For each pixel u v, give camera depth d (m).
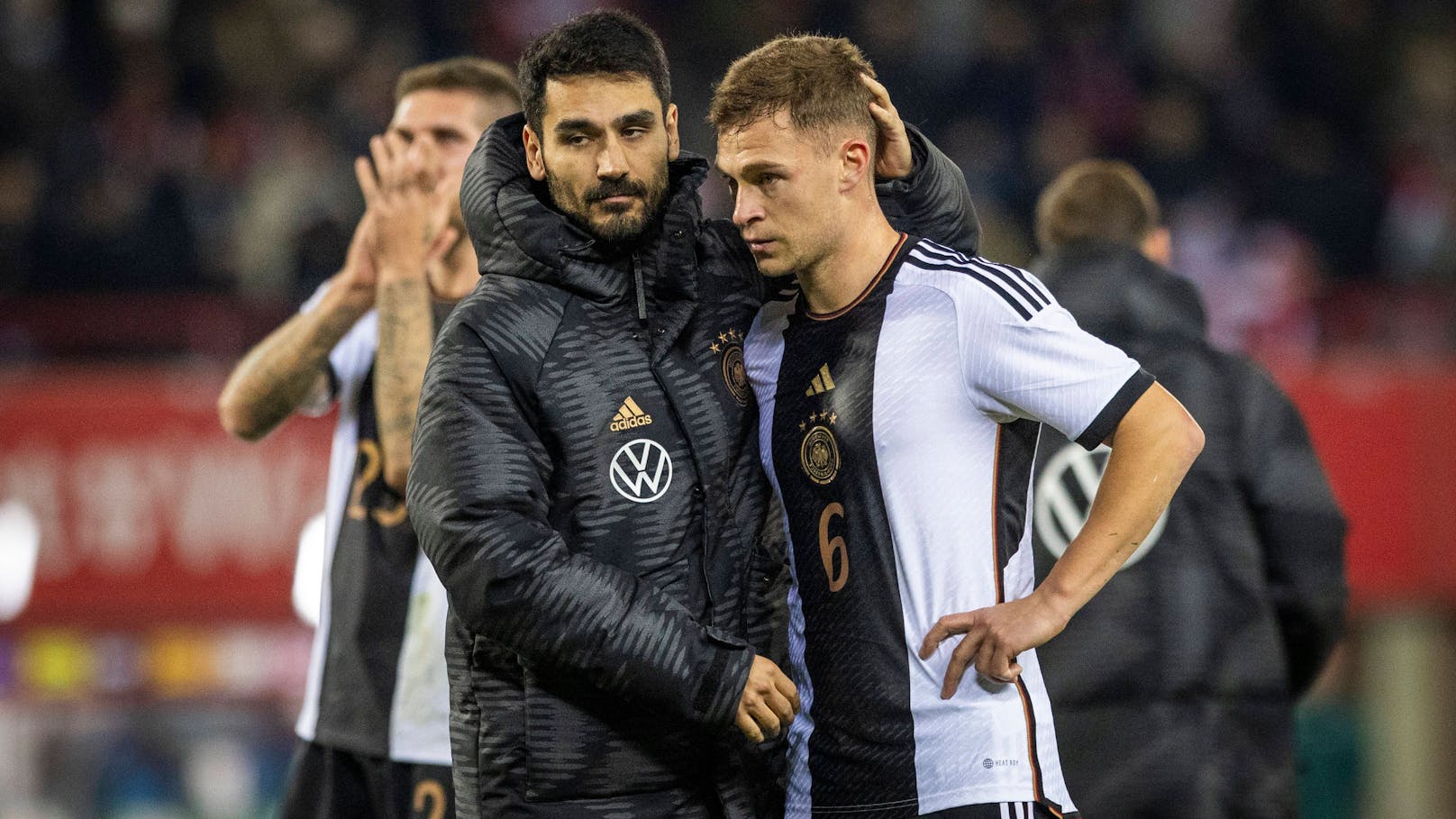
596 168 9.75
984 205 34.56
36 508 23.36
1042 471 13.42
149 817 25.53
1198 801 13.13
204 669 23.58
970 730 9.53
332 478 13.51
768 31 37.53
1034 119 36.44
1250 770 13.35
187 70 34.56
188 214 31.28
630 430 9.87
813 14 37.56
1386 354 29.94
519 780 9.95
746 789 10.06
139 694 23.48
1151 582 13.30
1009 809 9.50
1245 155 37.03
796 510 10.07
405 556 12.89
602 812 9.87
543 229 9.87
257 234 31.44
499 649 10.02
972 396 9.68
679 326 10.11
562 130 9.75
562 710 9.84
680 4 38.06
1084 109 36.94
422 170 12.75
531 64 9.95
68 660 23.38
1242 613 13.48
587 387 9.85
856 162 9.91
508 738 9.98
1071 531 13.34
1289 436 13.71
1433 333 29.92
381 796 12.91
